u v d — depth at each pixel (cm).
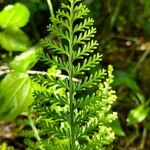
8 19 56
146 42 122
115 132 63
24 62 52
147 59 115
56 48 30
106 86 34
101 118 30
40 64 73
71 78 30
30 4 91
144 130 93
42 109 30
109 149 61
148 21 122
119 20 125
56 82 30
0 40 56
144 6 123
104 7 96
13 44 57
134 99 94
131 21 126
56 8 75
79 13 30
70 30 30
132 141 92
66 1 65
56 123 31
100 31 85
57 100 30
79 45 66
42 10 94
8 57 75
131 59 115
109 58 110
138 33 125
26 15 57
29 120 45
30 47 57
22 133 44
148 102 81
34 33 91
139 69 112
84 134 30
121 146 91
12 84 48
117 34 124
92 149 31
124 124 95
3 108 48
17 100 47
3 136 84
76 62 69
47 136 44
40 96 30
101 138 31
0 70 55
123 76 82
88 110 30
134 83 83
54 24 30
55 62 30
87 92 55
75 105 30
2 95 48
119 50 116
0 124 85
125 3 125
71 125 30
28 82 49
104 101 31
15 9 56
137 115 78
